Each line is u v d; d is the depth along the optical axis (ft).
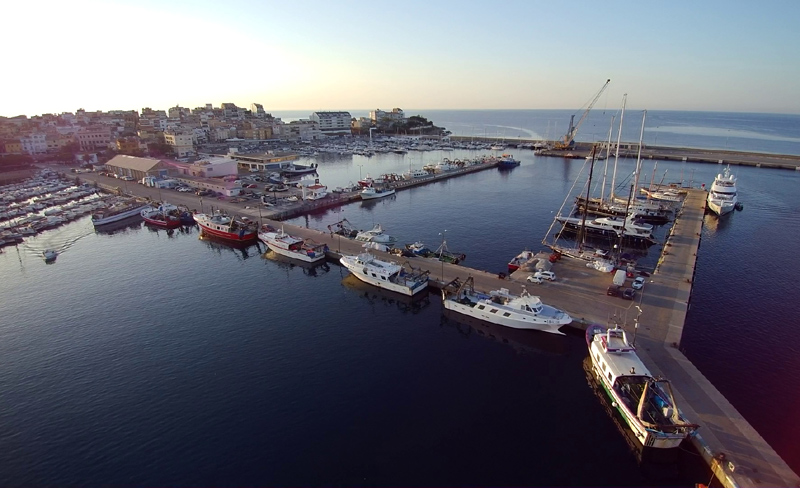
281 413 142.72
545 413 142.00
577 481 116.37
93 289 245.24
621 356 152.35
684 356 160.97
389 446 128.06
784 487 107.24
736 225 358.64
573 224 352.69
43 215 392.88
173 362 172.96
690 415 131.85
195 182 499.10
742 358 170.09
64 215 393.50
